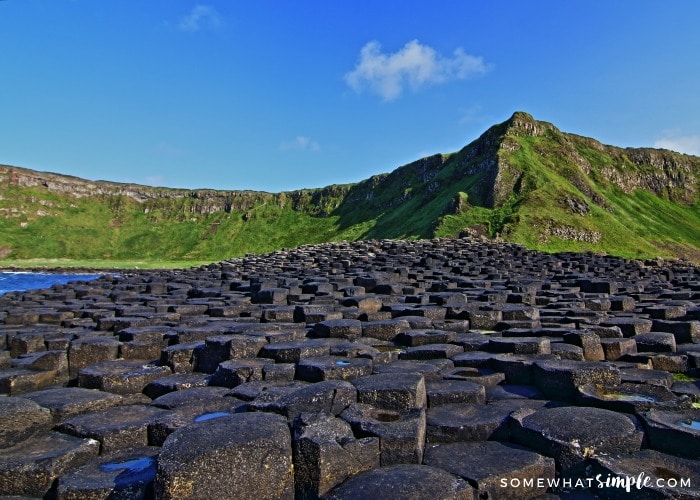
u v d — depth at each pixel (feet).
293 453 14.78
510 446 16.67
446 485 13.74
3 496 15.35
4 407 18.22
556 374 20.89
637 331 30.76
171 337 31.07
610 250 244.83
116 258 471.62
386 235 344.69
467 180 337.11
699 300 48.93
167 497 13.20
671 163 453.58
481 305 39.58
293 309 40.32
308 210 569.64
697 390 20.94
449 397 20.21
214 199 592.60
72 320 43.83
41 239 468.34
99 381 24.14
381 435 15.56
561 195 280.72
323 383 19.58
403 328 31.83
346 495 13.47
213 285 68.80
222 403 20.27
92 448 17.11
